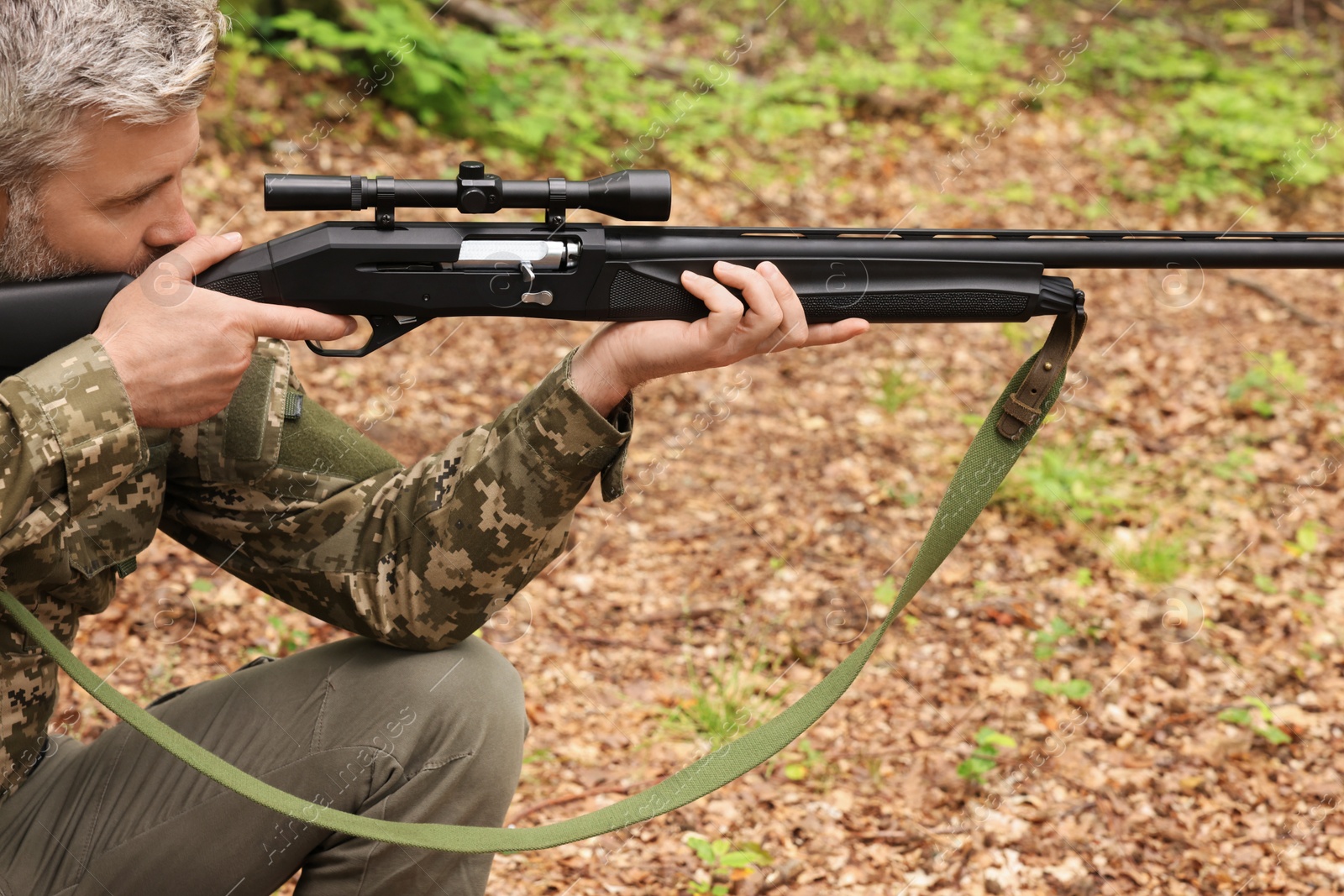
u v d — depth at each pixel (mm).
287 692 1646
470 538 1591
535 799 2721
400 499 1664
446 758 1597
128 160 1421
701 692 3141
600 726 3023
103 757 1606
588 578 3654
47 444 1348
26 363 1462
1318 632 3406
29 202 1409
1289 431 4484
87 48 1332
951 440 4480
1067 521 3951
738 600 3568
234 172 5293
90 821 1563
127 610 3172
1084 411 4676
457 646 1689
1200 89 7398
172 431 1643
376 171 5625
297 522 1666
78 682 1433
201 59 1416
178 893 1568
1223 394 4758
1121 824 2664
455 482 1618
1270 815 2688
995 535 3869
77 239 1455
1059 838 2621
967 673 3242
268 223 5090
